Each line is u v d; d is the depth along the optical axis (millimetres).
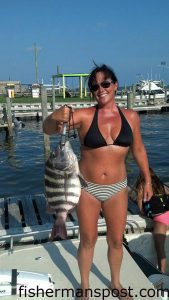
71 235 5766
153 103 39188
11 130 24312
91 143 3492
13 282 3951
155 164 15664
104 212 3742
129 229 5945
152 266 5000
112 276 3967
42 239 5707
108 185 3592
